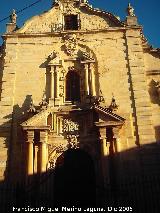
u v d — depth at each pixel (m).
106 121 25.06
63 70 28.66
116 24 30.58
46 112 25.92
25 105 27.25
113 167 24.12
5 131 26.14
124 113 26.16
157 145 24.72
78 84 28.67
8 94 27.69
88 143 25.58
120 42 29.47
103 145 24.67
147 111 25.98
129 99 26.73
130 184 23.05
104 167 23.92
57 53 29.31
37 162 24.72
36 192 23.50
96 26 30.80
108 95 27.12
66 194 25.50
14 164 24.92
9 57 29.36
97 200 23.58
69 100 28.05
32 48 29.75
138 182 23.06
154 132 25.30
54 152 25.44
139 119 25.72
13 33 30.34
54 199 24.66
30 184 23.64
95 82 27.94
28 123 25.25
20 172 24.58
